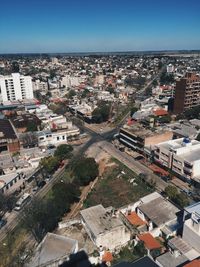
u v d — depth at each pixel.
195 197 93.56
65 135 152.62
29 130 160.88
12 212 90.88
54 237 64.25
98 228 66.94
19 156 130.25
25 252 68.62
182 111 194.25
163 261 62.09
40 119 171.12
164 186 102.38
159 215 76.62
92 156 133.00
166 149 112.44
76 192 94.50
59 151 124.88
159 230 73.25
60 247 61.12
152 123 162.38
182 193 93.38
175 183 104.69
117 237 67.56
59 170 120.31
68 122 165.25
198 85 193.75
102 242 65.44
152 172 114.44
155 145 119.50
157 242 69.19
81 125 185.12
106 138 159.25
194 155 107.19
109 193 99.62
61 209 83.06
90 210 74.94
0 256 70.38
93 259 62.22
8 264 66.19
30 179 111.12
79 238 67.50
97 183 107.88
